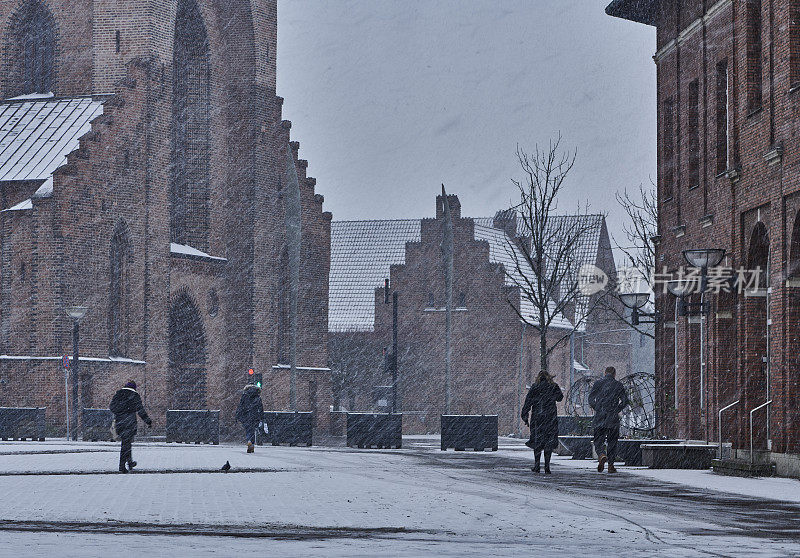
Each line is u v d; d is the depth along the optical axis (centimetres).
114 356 6328
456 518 1648
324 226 8175
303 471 2894
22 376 5947
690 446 3053
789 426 2686
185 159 7300
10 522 1593
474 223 8994
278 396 7600
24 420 5475
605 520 1628
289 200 7175
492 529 1509
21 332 6031
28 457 3625
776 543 1368
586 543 1357
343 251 10231
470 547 1307
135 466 3039
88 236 6128
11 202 6259
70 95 6831
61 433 5891
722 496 2106
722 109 3319
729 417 3158
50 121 6606
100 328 6162
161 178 6612
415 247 9150
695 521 1631
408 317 9144
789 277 2706
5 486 2298
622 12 4056
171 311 7044
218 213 7394
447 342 5753
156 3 6656
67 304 5997
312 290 8069
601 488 2300
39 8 6994
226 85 7519
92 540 1362
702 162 3403
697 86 3556
